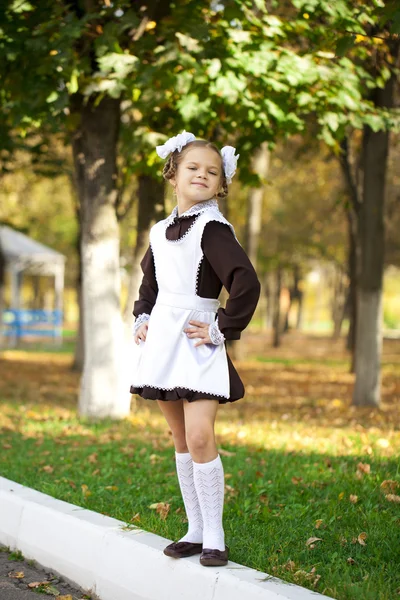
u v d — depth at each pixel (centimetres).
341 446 704
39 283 4900
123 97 855
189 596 314
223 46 718
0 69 761
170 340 324
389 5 509
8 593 358
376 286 1080
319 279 6119
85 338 895
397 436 765
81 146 913
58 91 722
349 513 436
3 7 712
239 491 504
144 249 959
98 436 761
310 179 2008
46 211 2997
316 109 782
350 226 1812
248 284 308
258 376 1745
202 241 320
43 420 876
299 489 510
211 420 321
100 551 362
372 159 1063
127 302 955
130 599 340
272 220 2722
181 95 736
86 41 761
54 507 414
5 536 434
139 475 559
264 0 707
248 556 353
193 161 328
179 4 766
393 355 2984
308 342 3841
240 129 848
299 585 310
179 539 378
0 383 1400
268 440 742
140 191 959
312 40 759
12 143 986
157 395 324
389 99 1002
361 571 336
